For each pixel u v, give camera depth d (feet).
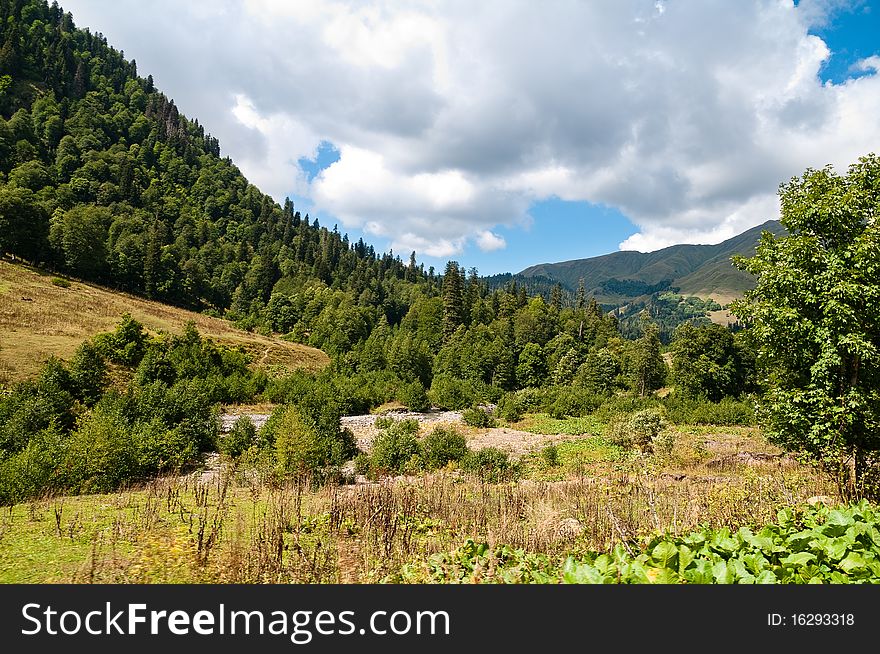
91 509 37.06
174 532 29.32
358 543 27.07
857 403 27.17
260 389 150.41
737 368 173.88
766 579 13.43
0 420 67.56
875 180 29.50
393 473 66.85
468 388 193.98
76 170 426.10
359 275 484.74
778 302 30.27
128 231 348.18
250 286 378.12
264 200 640.17
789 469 49.57
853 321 26.43
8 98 465.88
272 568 22.35
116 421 68.08
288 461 57.16
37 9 627.46
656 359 219.20
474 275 479.41
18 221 223.30
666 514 28.17
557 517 28.99
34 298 172.24
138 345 143.33
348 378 183.83
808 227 30.48
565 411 157.89
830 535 16.67
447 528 29.78
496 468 62.95
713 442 94.27
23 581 21.26
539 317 344.28
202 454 78.79
